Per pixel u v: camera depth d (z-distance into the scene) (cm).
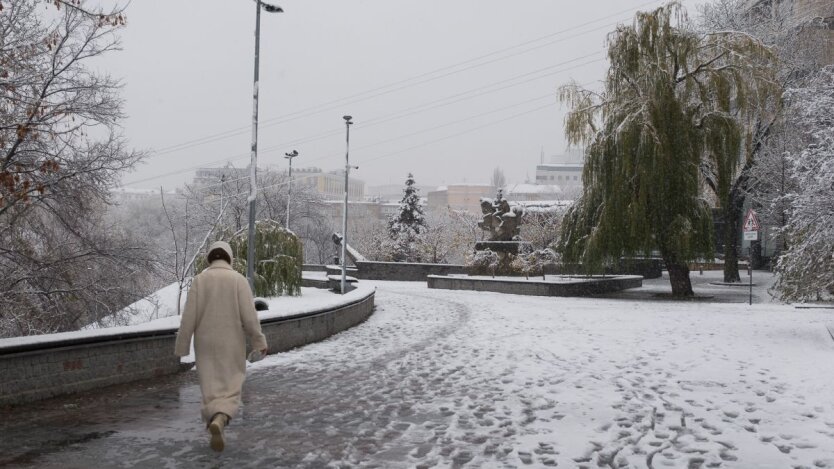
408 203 6669
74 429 664
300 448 605
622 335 1479
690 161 2570
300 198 6575
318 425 693
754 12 3903
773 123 3167
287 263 2548
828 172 1409
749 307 2200
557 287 2916
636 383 920
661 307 2255
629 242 2569
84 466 542
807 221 1527
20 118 1486
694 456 571
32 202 1603
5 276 1738
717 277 4034
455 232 5438
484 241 3731
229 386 592
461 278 3431
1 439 623
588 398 825
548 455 579
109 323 2028
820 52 3434
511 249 3625
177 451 589
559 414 738
